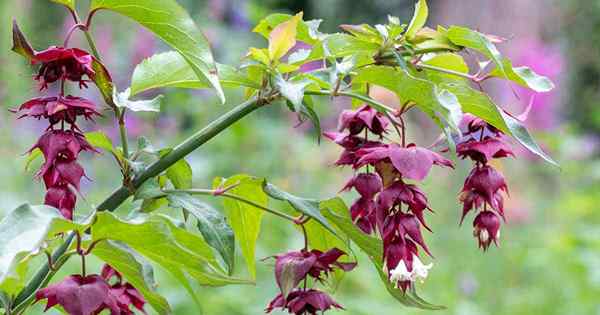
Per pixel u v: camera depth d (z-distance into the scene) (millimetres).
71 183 659
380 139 739
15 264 581
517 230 2246
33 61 649
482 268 1950
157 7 647
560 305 1740
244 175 710
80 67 659
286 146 2039
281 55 693
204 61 645
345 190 727
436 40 694
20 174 1954
